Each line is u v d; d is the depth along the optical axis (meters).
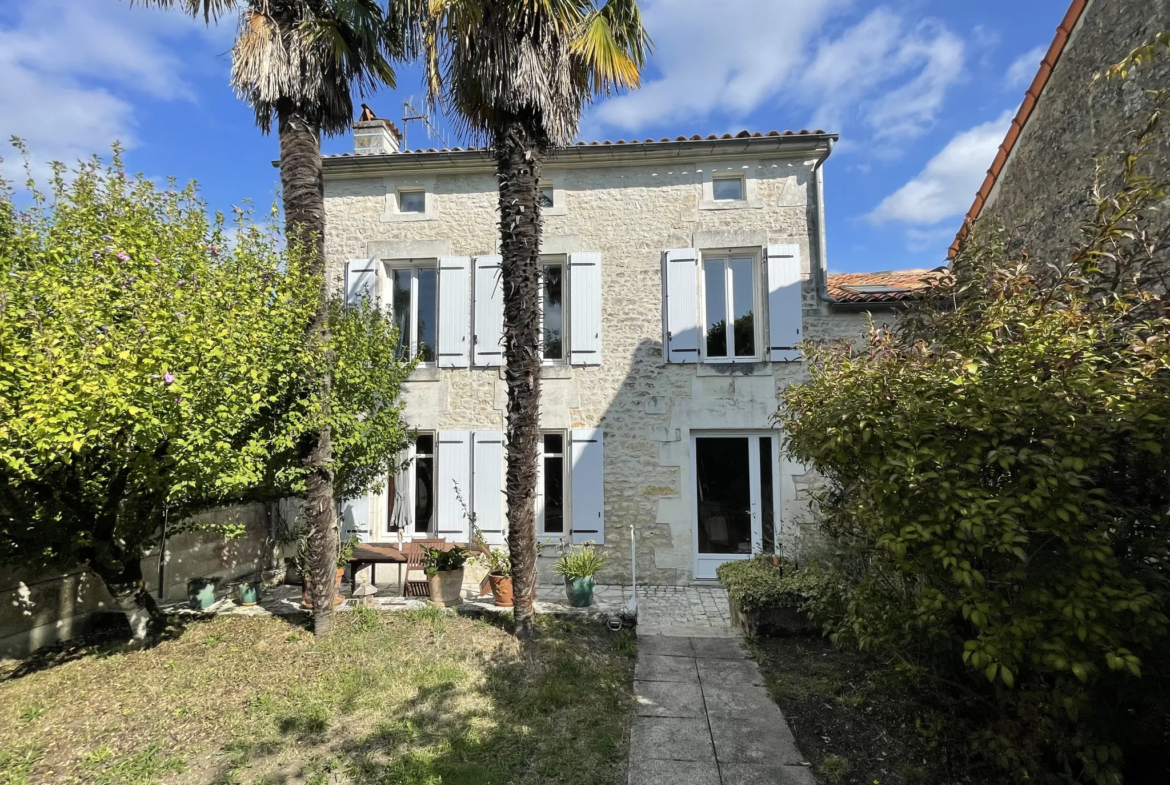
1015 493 2.35
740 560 7.05
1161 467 2.22
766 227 7.90
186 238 4.53
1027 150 5.29
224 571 7.18
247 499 5.88
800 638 5.13
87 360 3.39
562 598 6.51
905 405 2.80
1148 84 3.92
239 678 4.40
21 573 5.12
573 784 3.09
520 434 4.99
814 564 5.36
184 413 3.75
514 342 5.00
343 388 5.98
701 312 8.02
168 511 5.25
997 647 2.29
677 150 7.82
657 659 4.82
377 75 5.98
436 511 8.05
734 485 7.85
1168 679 2.40
